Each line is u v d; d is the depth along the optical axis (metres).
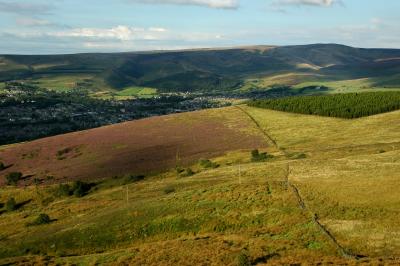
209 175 95.50
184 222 64.12
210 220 63.19
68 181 121.31
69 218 82.62
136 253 52.88
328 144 122.00
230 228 60.44
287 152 116.94
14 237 75.81
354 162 83.12
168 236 62.09
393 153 88.81
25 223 84.88
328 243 49.22
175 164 123.25
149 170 120.75
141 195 88.06
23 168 144.62
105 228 67.06
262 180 77.25
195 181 89.88
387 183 64.81
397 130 127.38
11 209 105.88
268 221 59.59
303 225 55.62
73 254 61.72
